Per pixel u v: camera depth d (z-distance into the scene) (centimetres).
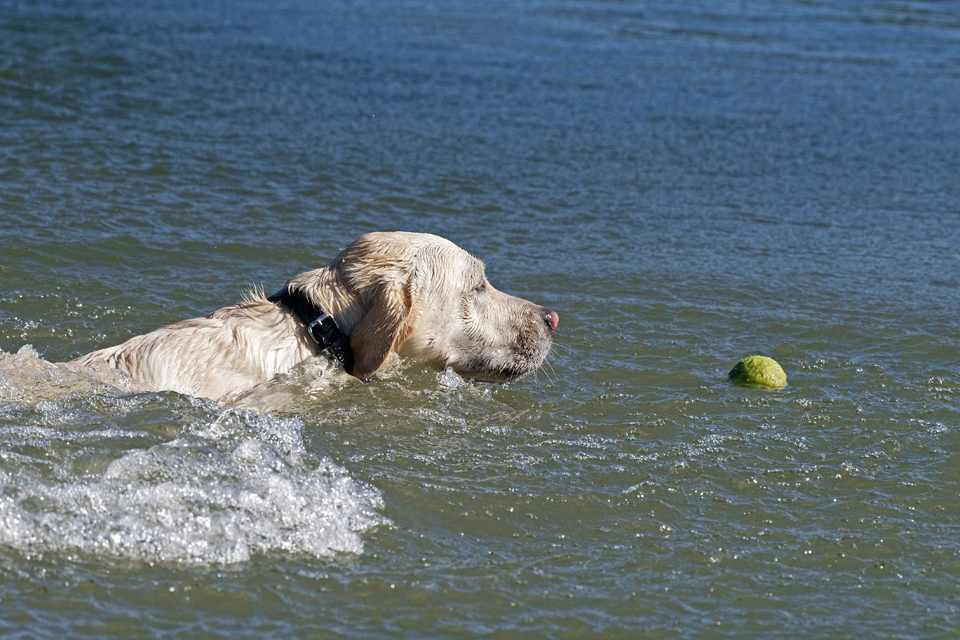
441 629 570
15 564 586
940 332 1130
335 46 2850
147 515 633
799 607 612
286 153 1800
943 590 636
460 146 1950
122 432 730
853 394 948
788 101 2547
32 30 2566
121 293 1109
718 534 690
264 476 689
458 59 2805
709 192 1759
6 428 716
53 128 1798
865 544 684
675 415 889
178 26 2923
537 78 2633
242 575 600
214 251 1293
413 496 710
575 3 4078
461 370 909
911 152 2105
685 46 3244
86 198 1447
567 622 585
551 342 940
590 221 1562
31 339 970
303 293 866
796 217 1636
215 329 841
